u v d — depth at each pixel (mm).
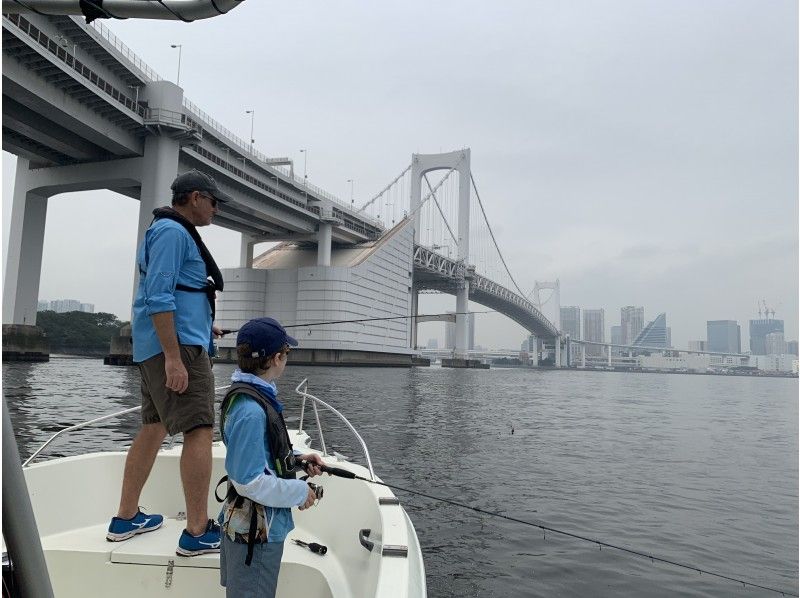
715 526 5664
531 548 4660
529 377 64625
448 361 83812
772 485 7969
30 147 33531
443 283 86312
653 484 7617
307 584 1913
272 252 69438
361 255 62156
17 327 35125
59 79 25906
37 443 8227
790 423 18578
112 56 28219
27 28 23484
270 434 1453
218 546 1910
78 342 70500
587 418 17109
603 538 5070
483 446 10227
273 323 1536
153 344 1901
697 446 11930
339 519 2150
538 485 7105
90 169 34094
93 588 1852
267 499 1366
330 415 14312
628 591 3910
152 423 2037
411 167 87062
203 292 1956
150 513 2340
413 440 10508
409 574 1434
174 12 1901
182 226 1906
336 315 54500
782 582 4211
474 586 3869
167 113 32281
